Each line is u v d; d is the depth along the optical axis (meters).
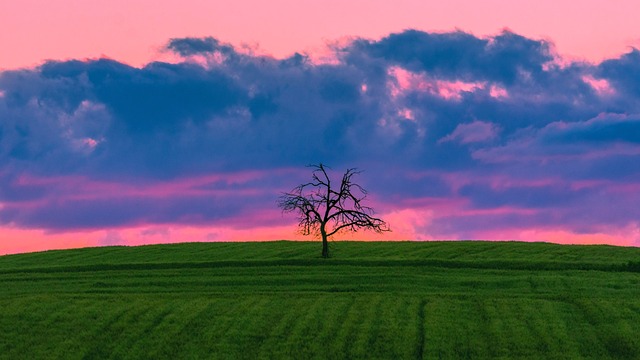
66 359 45.03
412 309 53.31
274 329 49.25
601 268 72.88
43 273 72.69
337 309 53.47
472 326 49.06
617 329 47.66
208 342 47.25
